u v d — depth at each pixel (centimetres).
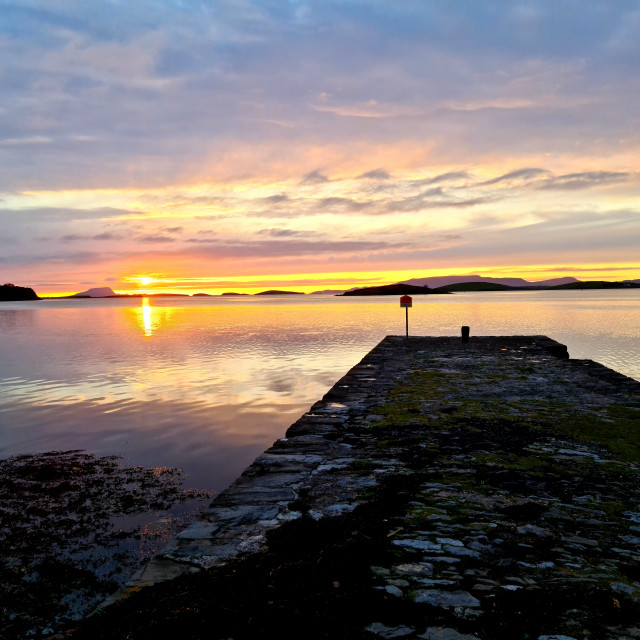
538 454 669
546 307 9588
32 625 495
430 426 822
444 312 8031
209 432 1338
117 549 665
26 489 900
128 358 2956
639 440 732
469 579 348
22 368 2569
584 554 394
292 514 481
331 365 2616
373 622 292
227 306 14862
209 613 301
